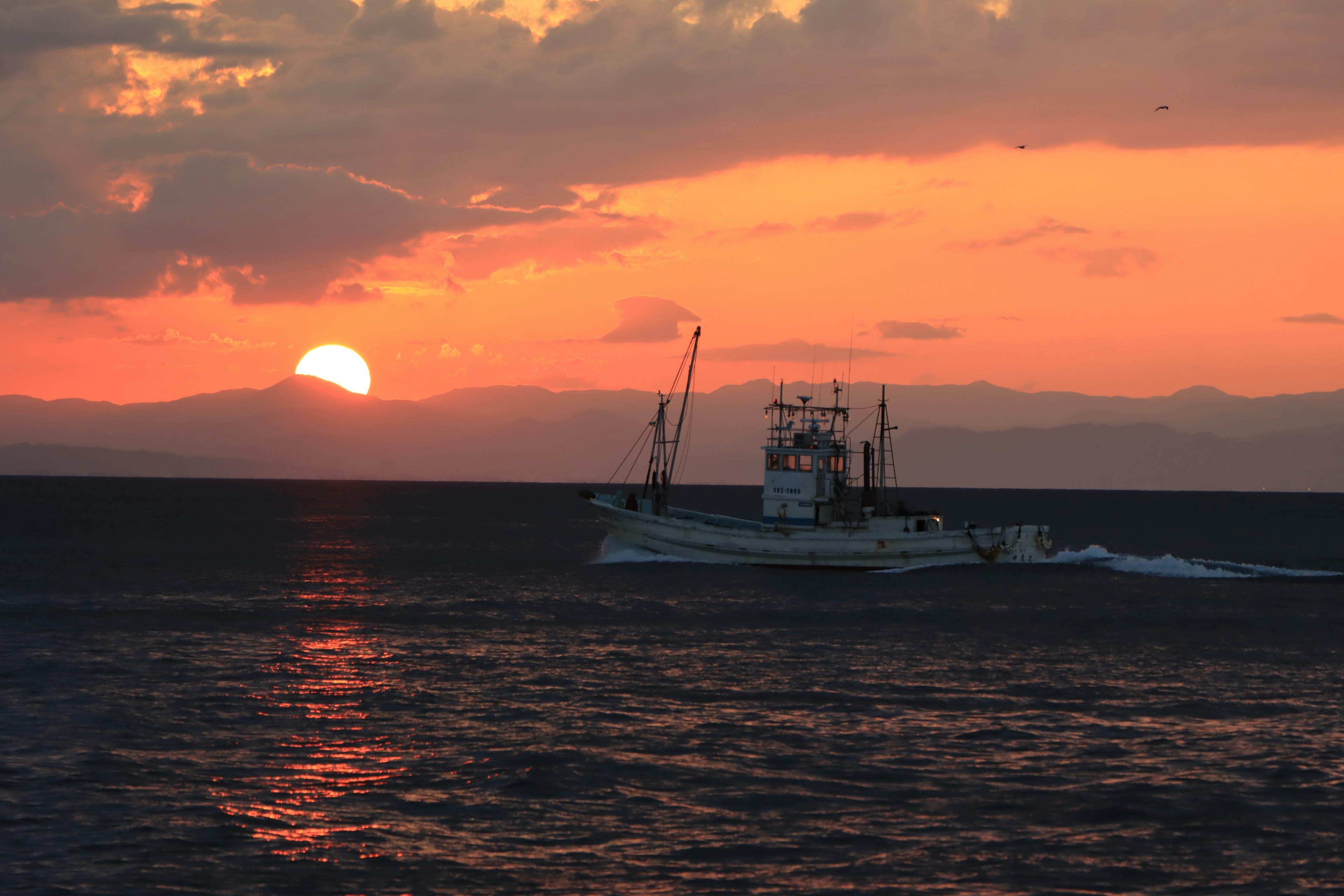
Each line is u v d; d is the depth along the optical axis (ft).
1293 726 206.08
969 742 193.06
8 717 209.36
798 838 147.23
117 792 164.14
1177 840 146.82
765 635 309.63
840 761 181.06
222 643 295.69
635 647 290.15
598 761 180.55
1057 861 139.95
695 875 135.44
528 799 162.30
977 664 267.18
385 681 244.83
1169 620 346.13
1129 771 176.45
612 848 143.64
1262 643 301.22
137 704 221.25
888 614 353.72
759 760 181.68
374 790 166.40
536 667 261.03
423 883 132.77
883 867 137.90
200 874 134.62
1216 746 191.21
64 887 130.21
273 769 176.45
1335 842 146.10
